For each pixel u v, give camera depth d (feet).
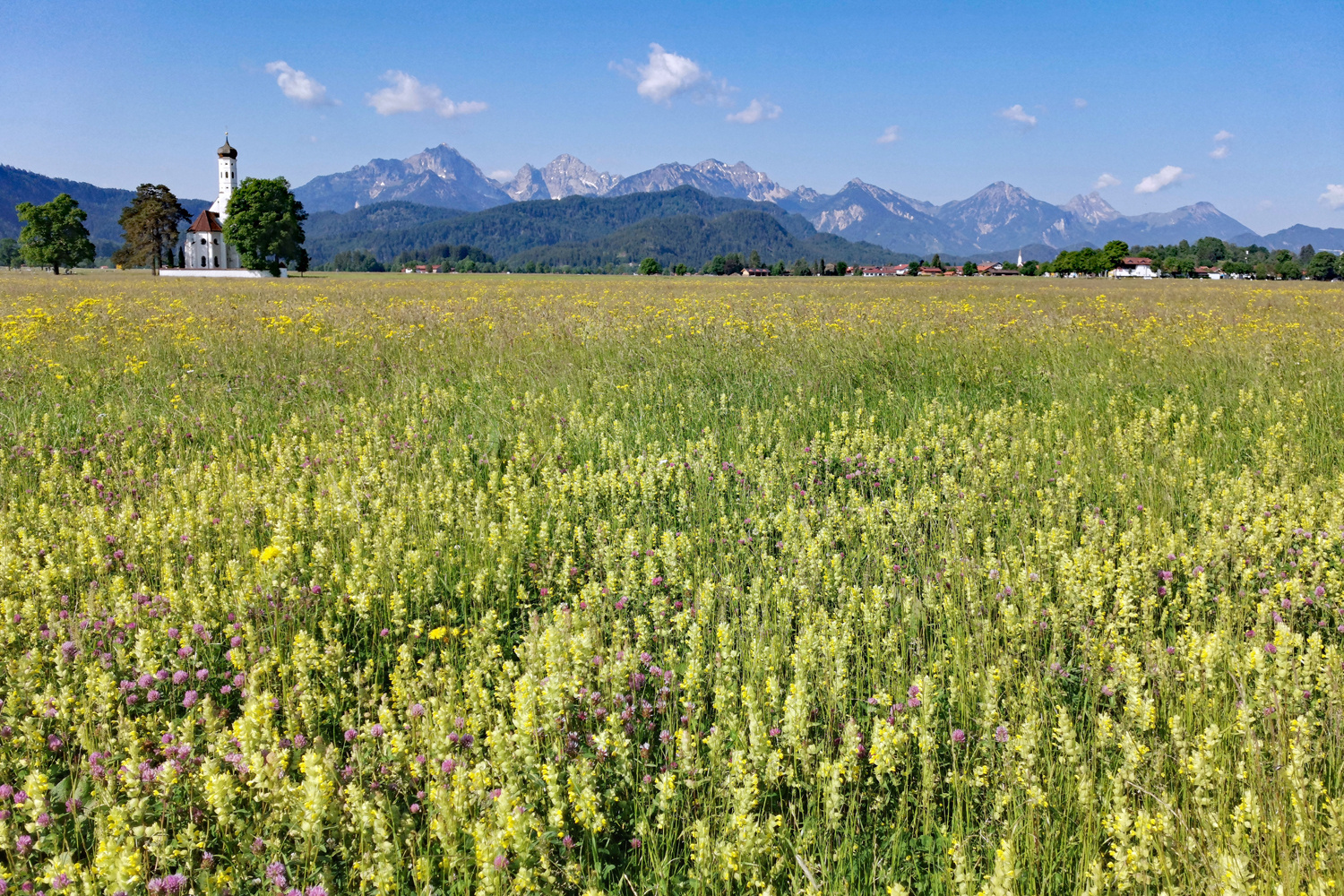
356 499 18.76
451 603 15.11
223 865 8.95
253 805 9.41
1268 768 9.82
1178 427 25.52
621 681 11.42
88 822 9.60
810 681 12.00
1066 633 13.96
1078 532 18.76
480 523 18.02
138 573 15.83
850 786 10.36
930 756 10.33
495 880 7.91
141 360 37.50
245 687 11.48
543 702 10.61
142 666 11.86
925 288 157.17
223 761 9.68
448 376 36.01
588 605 13.83
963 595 15.16
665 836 9.55
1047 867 8.97
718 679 11.68
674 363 37.19
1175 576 15.76
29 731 10.56
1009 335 47.42
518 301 82.02
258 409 29.84
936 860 9.35
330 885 8.87
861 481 22.18
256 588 14.52
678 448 25.04
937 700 11.34
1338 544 16.10
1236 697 11.44
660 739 10.98
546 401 29.96
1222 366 35.32
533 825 8.50
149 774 9.66
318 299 81.56
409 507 19.17
